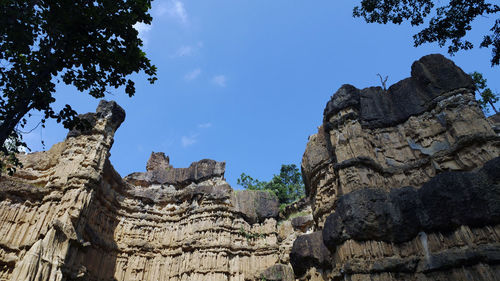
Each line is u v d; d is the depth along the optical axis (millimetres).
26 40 16453
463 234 22953
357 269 25641
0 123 16359
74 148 45719
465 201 23281
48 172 45062
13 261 35375
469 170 27016
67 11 16688
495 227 22172
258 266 49375
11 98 16922
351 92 35750
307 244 35250
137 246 49812
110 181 50594
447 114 30141
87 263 41375
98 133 47750
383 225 26719
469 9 18578
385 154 32812
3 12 15742
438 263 23172
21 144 16766
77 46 17734
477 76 43625
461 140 27688
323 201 37969
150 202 55688
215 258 48344
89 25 17375
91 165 43906
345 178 30844
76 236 36812
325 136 38719
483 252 21391
